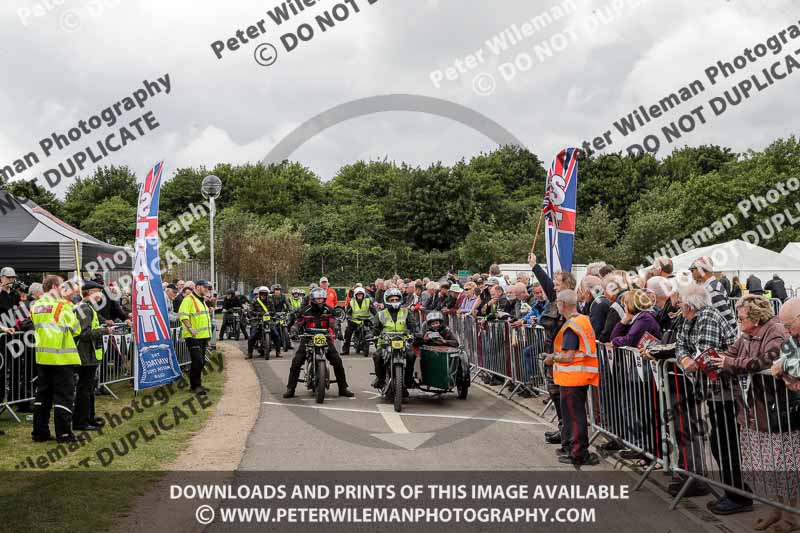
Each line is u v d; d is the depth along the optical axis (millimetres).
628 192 49875
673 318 7238
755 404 5160
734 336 5672
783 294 19359
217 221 36594
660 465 6355
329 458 7363
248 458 7383
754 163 49719
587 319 7074
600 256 37062
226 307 23375
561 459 7125
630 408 6930
